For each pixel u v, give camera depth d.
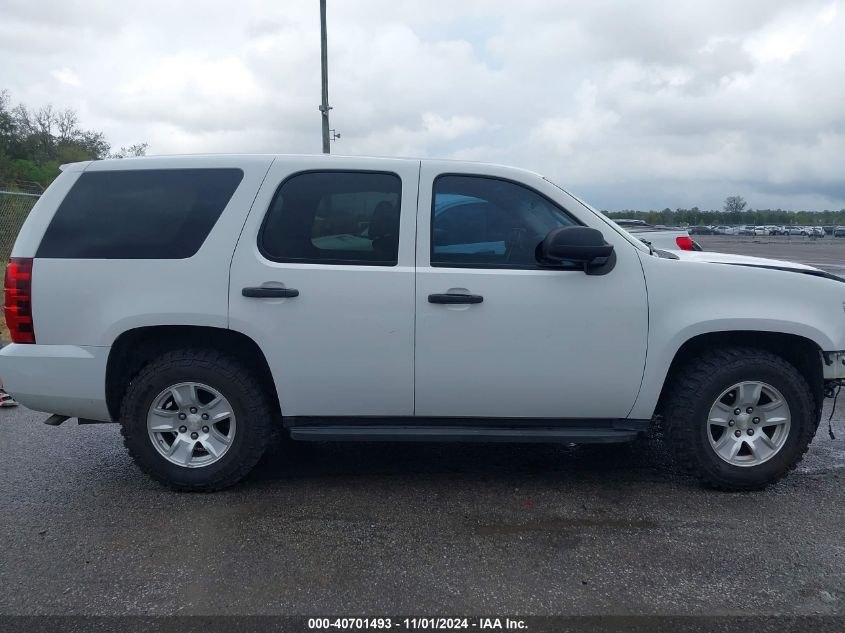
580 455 4.95
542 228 4.12
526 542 3.57
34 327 4.05
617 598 3.04
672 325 4.01
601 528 3.73
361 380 4.02
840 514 3.92
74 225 4.08
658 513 3.93
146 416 4.11
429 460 4.84
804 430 4.15
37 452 4.99
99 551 3.47
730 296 4.05
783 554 3.44
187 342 4.25
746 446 4.21
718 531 3.69
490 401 4.07
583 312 3.99
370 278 3.97
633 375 4.05
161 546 3.52
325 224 4.05
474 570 3.28
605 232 4.11
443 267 4.01
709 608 2.96
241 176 4.10
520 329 3.99
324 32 14.77
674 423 4.16
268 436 4.20
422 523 3.80
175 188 4.11
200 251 4.00
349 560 3.38
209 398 4.21
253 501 4.11
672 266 4.07
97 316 4.01
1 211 12.38
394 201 4.07
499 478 4.49
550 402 4.08
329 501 4.11
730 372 4.05
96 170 4.16
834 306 4.13
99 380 4.04
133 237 4.04
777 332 4.09
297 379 4.02
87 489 4.29
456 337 3.98
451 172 4.13
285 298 3.96
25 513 3.93
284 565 3.33
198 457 4.20
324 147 15.35
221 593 3.08
